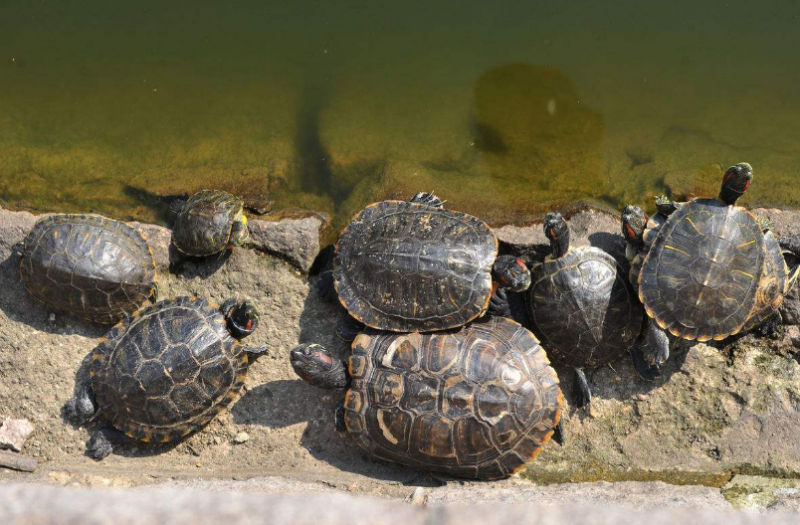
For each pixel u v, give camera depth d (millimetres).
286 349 2580
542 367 2484
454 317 2504
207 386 2508
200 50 2807
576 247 2541
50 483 2463
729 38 2783
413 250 2510
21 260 2590
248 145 2721
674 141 2701
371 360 2492
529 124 2725
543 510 2375
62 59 2797
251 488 2438
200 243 2580
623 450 2521
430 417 2457
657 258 2508
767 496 2453
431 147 2709
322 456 2525
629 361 2557
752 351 2555
